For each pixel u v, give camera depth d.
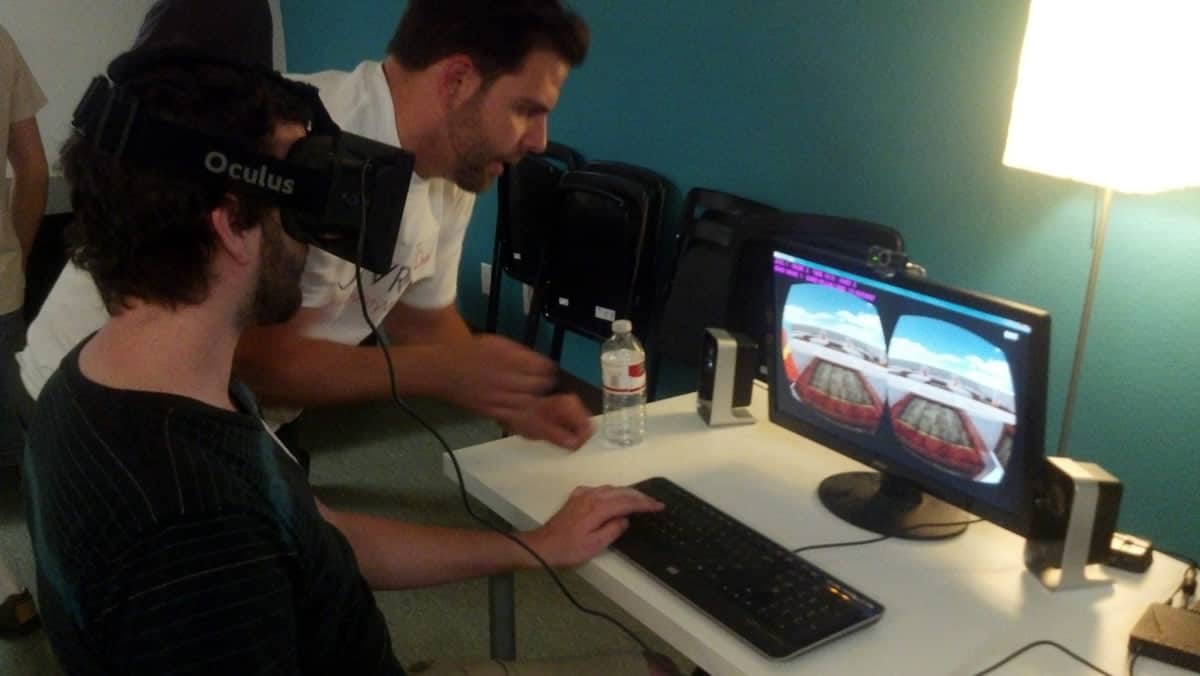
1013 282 2.03
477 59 1.44
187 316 0.87
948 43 2.03
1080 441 1.98
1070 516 1.21
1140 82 1.36
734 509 1.43
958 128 2.05
